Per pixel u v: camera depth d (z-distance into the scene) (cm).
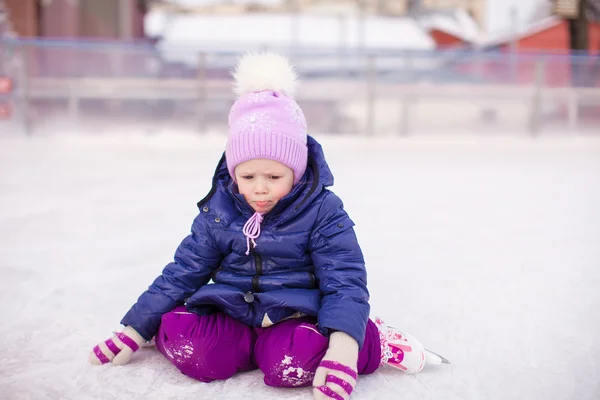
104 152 879
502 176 667
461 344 187
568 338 191
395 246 323
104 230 359
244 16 3116
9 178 589
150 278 257
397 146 1064
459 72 1204
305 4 3406
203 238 172
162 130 1120
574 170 737
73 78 1085
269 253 168
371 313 214
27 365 169
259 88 173
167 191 516
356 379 151
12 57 1061
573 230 373
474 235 355
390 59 1178
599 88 1233
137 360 173
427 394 153
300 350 152
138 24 2503
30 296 232
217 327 162
